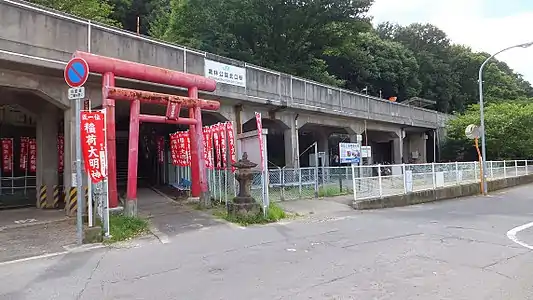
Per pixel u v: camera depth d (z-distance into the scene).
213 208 12.80
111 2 32.06
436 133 33.34
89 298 4.93
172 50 13.86
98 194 9.31
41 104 14.92
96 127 8.50
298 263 6.34
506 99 48.50
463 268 5.90
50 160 15.07
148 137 27.30
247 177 11.09
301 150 29.88
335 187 16.66
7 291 5.27
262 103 17.39
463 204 15.08
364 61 39.41
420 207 14.27
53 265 6.62
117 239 8.56
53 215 12.64
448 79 48.47
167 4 37.47
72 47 11.18
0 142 22.12
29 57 10.28
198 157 13.06
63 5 19.44
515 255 6.70
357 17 30.53
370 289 4.98
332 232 9.08
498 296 4.69
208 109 13.17
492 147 30.00
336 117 22.83
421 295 4.74
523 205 14.45
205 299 4.75
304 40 31.19
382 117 26.27
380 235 8.61
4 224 10.98
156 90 13.91
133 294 5.02
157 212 12.38
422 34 51.59
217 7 27.97
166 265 6.45
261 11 28.48
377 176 14.66
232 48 28.66
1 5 9.88
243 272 5.89
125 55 12.43
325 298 4.68
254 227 9.98
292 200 14.70
